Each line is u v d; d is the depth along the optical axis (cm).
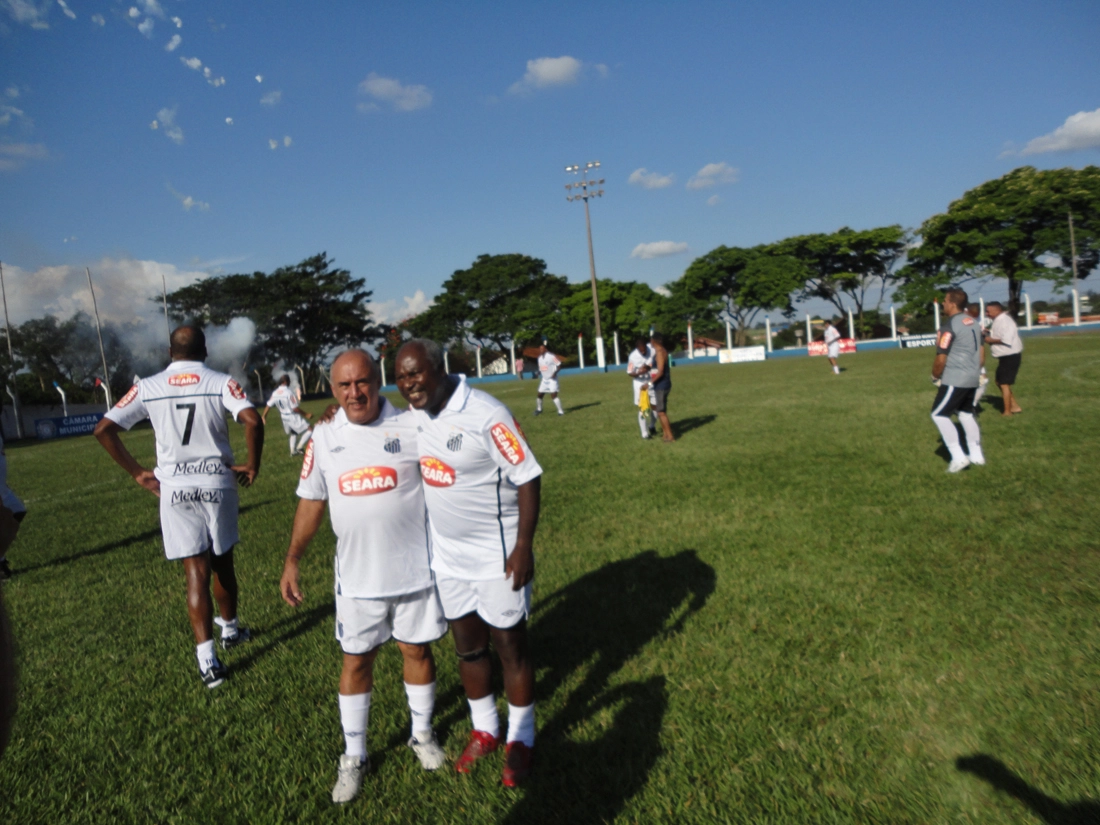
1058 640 358
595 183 4700
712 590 461
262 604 514
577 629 423
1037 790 257
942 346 708
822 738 296
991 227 4578
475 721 310
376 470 291
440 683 380
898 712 310
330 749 323
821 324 5419
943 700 316
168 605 532
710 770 283
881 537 534
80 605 544
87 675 414
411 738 319
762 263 5459
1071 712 299
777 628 397
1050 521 534
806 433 1056
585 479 860
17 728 356
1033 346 2809
